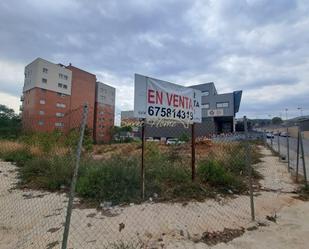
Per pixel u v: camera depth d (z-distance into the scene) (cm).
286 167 1028
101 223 399
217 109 4884
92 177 562
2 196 559
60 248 318
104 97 6956
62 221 408
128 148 1859
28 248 323
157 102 537
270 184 701
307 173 886
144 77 518
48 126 1045
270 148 1962
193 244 335
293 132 5484
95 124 6488
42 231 373
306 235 367
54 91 5484
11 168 880
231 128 5181
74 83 6044
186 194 543
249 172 451
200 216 436
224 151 1145
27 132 1055
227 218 431
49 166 746
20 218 426
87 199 514
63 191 589
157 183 575
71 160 757
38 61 5181
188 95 616
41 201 519
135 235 358
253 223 412
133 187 552
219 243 340
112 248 318
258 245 335
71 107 5894
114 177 569
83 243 332
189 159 971
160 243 336
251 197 434
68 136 1009
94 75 6662
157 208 470
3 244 336
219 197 546
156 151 1128
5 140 1109
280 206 511
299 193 614
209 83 5059
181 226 393
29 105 5262
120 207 474
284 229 390
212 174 636
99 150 1883
